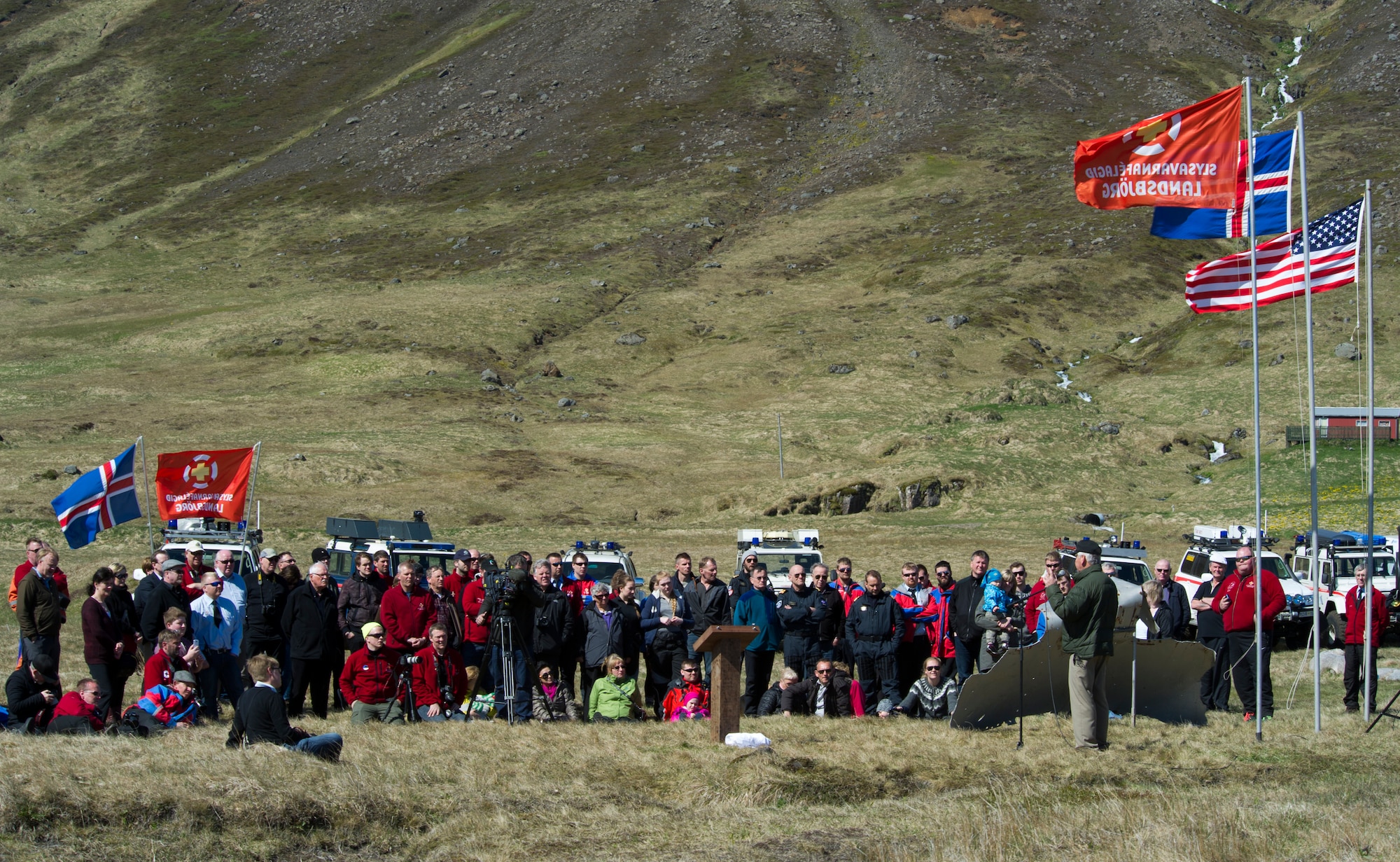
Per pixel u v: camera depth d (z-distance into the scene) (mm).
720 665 14383
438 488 70125
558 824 11078
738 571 19078
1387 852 9336
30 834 10227
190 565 18016
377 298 139500
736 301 143125
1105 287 138500
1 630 27703
